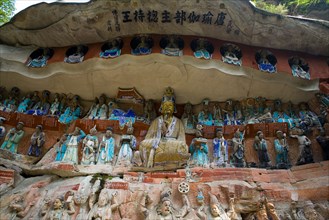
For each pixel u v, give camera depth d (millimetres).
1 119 8828
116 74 9188
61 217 6637
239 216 6973
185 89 9383
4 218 6785
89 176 7574
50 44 9461
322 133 8203
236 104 9484
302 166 7684
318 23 8680
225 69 8836
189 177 7445
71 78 9336
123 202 6996
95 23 8789
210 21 8664
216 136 8734
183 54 8711
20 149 8680
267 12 8430
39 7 8641
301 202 7117
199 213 6781
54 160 8086
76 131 8531
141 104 9586
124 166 7902
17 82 9555
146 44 9031
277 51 9305
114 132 8797
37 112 9234
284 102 9406
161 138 8383
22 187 7527
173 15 8562
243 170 7586
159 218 6703
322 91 8750
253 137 8625
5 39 9508
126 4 8312
